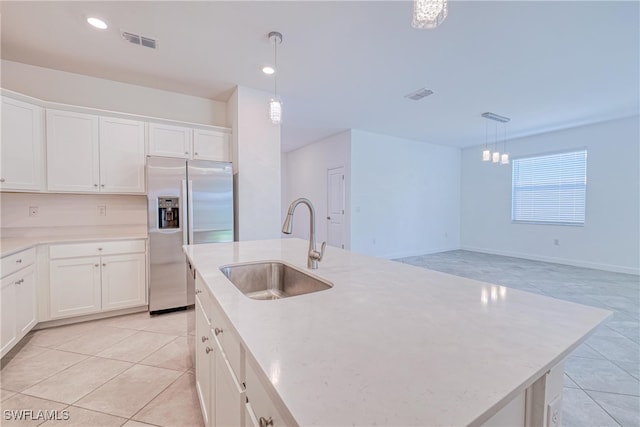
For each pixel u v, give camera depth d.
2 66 2.73
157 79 3.15
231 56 2.69
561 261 5.39
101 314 2.81
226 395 0.96
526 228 5.93
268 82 3.25
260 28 2.27
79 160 2.79
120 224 3.22
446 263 5.48
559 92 3.56
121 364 2.04
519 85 3.36
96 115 2.86
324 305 0.96
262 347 0.67
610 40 2.44
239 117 3.33
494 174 6.49
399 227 6.14
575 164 5.21
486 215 6.66
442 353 0.65
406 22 2.20
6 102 2.40
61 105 2.70
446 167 6.91
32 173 2.56
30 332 2.49
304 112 4.38
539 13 2.09
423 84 3.33
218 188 3.11
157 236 2.85
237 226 3.36
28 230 2.81
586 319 0.84
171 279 2.92
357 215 5.57
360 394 0.50
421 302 0.99
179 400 1.67
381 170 5.85
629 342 2.35
